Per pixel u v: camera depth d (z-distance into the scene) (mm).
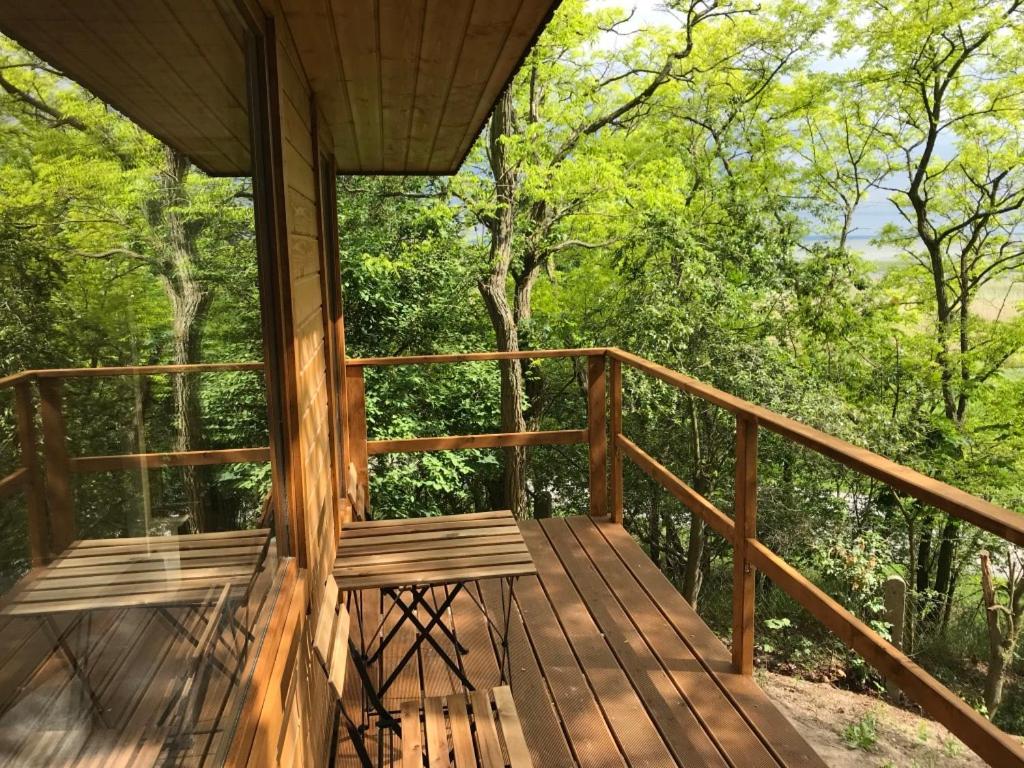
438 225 10594
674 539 11523
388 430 10539
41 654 661
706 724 2516
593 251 11641
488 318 12062
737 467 2734
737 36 11656
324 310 3506
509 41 2469
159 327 1086
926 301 12188
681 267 10047
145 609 933
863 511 10227
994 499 10758
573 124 10781
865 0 11047
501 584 3615
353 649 2371
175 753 1034
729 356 9898
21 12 632
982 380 11531
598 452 4488
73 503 729
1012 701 8914
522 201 10914
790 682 7023
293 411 2115
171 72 1185
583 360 11602
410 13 2186
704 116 12445
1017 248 11445
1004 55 10727
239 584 1512
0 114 594
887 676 1884
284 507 2131
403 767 1982
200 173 1384
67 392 722
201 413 1334
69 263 733
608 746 2422
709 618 10438
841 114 11898
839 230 12633
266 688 1462
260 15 1954
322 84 3029
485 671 2885
